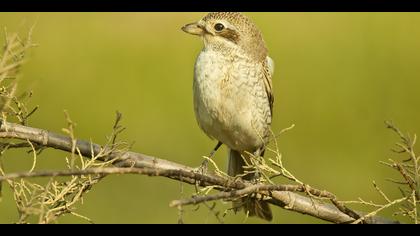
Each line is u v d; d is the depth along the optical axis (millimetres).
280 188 5637
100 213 10930
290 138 13641
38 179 11234
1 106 5668
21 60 5539
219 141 8562
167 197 11406
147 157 6277
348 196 12242
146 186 11508
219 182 5812
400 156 12977
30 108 13492
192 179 5941
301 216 11133
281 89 14844
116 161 6156
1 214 10094
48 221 5469
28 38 5582
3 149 6023
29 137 6031
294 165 13055
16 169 11531
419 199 5910
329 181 12648
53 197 5691
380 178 12492
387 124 6105
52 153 11812
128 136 13523
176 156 13203
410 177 5906
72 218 10695
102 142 13453
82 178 5777
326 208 6508
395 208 11445
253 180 7348
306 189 5801
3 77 5484
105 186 11453
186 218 10508
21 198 5523
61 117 13633
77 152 6086
